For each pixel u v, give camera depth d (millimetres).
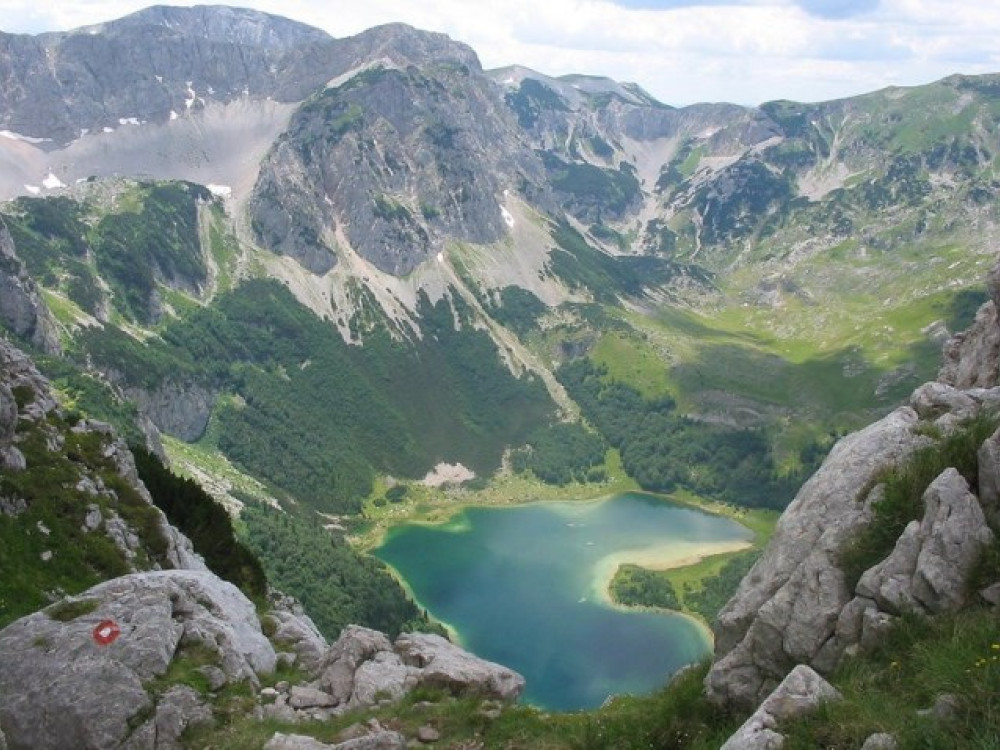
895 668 22000
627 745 26609
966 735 18203
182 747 31297
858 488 27719
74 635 34938
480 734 30781
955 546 23609
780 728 20703
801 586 26062
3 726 31047
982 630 21141
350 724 32969
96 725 31047
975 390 30844
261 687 37250
